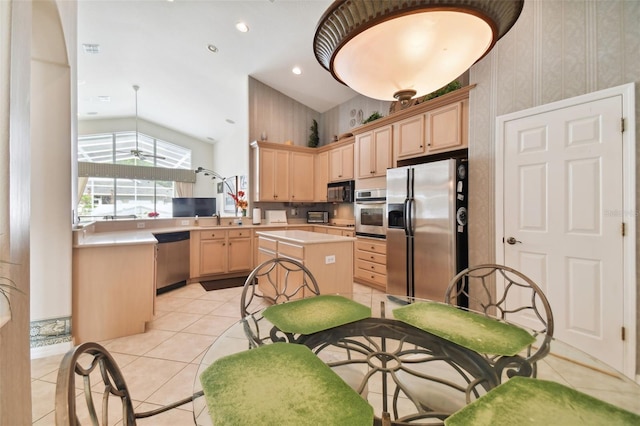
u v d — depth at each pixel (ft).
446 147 9.86
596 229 6.44
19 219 4.13
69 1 8.07
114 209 26.81
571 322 6.82
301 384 2.60
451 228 8.98
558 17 6.97
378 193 12.69
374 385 5.03
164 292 12.26
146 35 13.15
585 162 6.57
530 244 7.54
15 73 4.00
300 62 14.23
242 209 17.01
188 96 19.85
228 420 2.13
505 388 2.58
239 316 9.55
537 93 7.38
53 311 7.12
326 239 8.75
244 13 11.17
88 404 2.20
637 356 5.93
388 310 4.76
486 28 3.14
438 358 3.60
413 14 2.90
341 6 2.90
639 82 5.82
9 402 3.77
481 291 8.63
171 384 5.89
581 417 2.20
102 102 22.00
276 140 17.65
